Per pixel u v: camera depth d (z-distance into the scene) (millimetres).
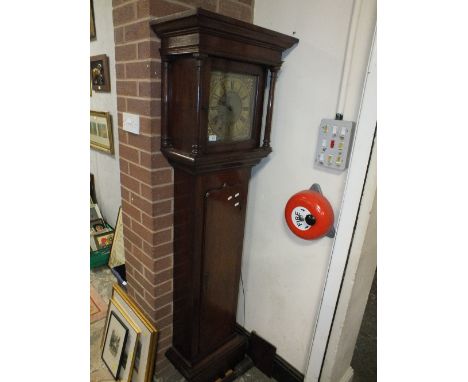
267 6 1176
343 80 992
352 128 1001
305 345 1355
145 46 1041
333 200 1118
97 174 2639
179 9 1055
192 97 971
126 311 1529
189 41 895
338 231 1094
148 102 1088
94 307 1965
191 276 1241
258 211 1399
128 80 1165
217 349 1473
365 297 1332
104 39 1980
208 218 1186
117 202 2420
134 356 1411
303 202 1120
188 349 1370
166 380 1461
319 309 1238
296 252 1288
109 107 2150
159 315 1393
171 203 1261
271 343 1502
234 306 1483
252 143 1189
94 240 2416
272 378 1518
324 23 1020
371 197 998
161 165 1182
